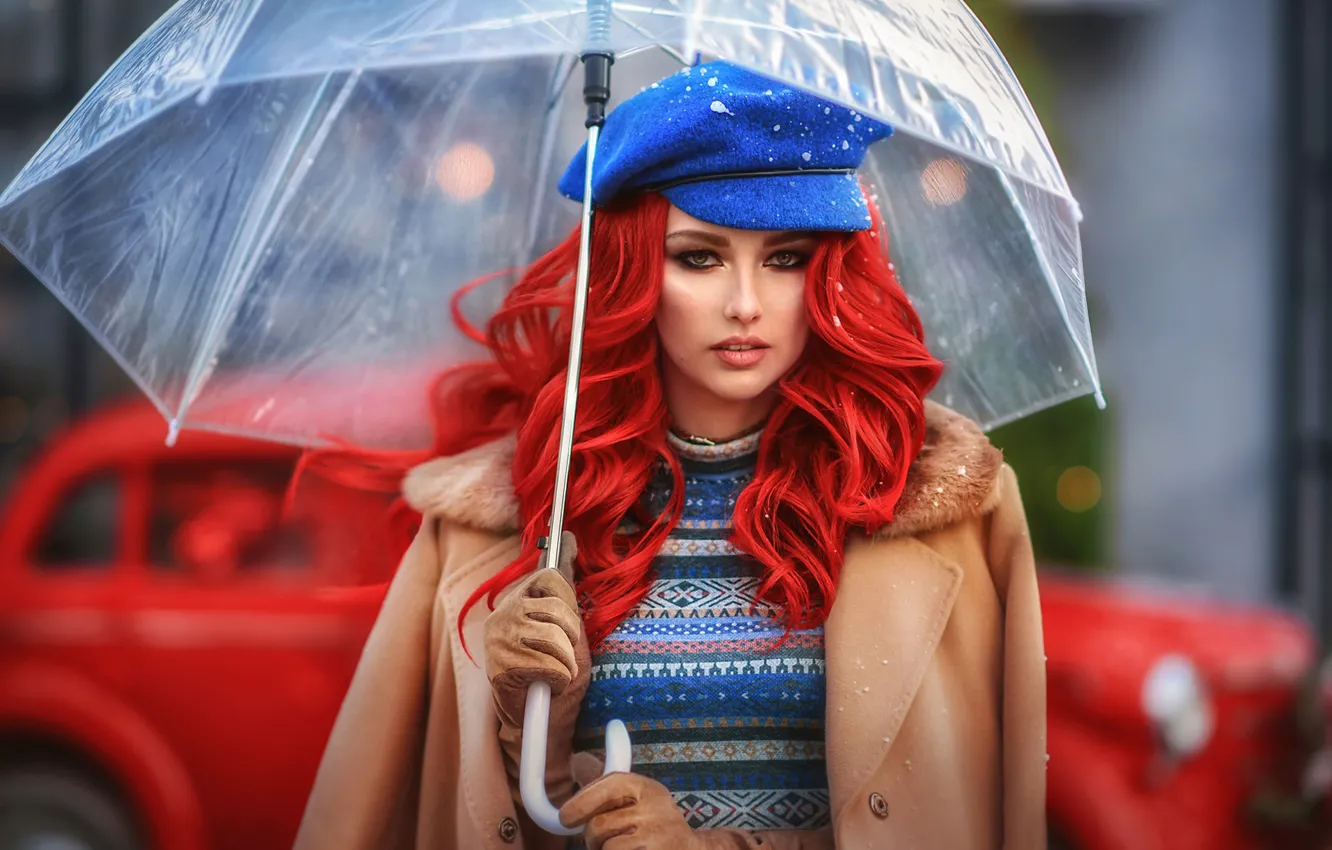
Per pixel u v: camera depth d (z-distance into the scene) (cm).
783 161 176
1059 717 425
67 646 467
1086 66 868
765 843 177
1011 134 168
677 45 168
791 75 150
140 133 192
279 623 463
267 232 200
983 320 208
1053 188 169
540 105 227
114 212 193
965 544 196
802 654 188
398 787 204
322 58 170
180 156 195
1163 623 447
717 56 151
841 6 161
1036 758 189
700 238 179
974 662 193
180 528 477
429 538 209
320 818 201
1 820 469
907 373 190
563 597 169
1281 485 858
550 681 165
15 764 472
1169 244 864
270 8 173
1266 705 429
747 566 192
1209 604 491
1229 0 863
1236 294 864
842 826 179
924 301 212
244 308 211
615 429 192
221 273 198
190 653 465
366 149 217
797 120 176
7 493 808
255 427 216
